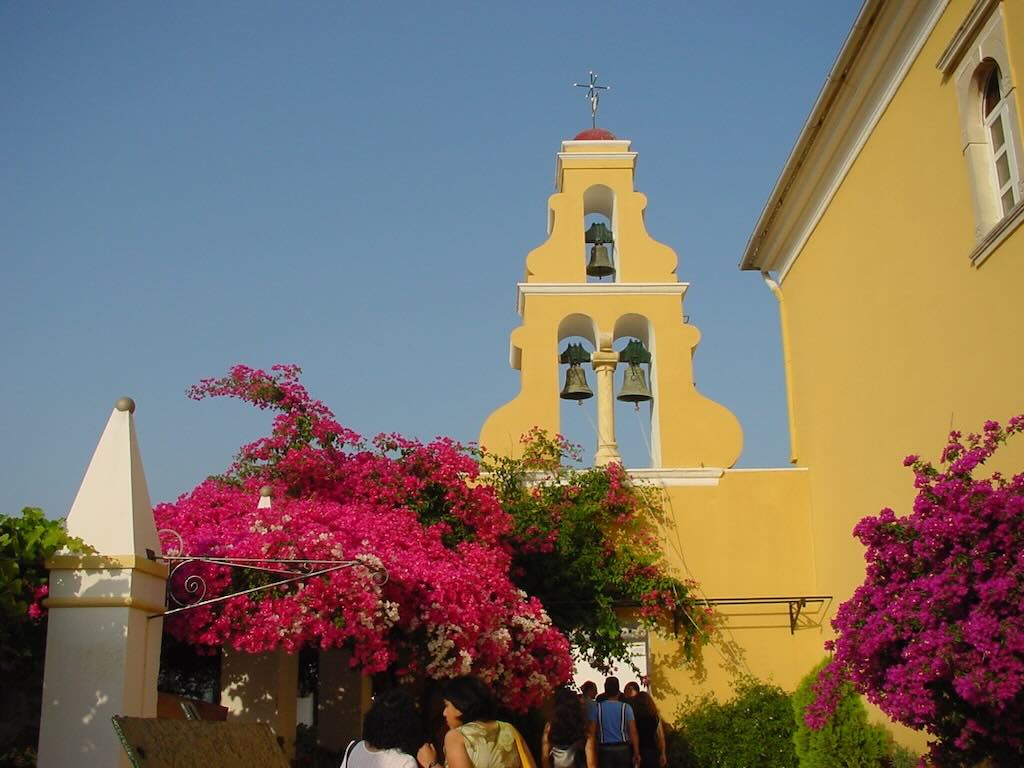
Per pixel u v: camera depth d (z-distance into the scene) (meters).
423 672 10.79
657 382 16.34
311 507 11.06
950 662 7.80
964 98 10.56
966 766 8.53
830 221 14.51
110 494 7.89
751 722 14.45
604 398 16.33
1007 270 9.82
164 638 11.20
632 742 11.42
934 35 11.24
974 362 10.49
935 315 11.34
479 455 14.48
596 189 17.53
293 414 13.93
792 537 15.56
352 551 10.29
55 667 7.51
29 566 7.74
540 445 15.64
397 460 13.84
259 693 11.88
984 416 10.30
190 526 10.23
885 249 12.65
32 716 8.06
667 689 15.00
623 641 15.25
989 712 7.86
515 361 17.05
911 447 11.99
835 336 14.41
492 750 6.34
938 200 11.21
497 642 11.53
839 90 13.10
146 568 7.88
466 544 12.88
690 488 15.68
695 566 15.40
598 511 15.25
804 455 15.90
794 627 15.20
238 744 6.26
